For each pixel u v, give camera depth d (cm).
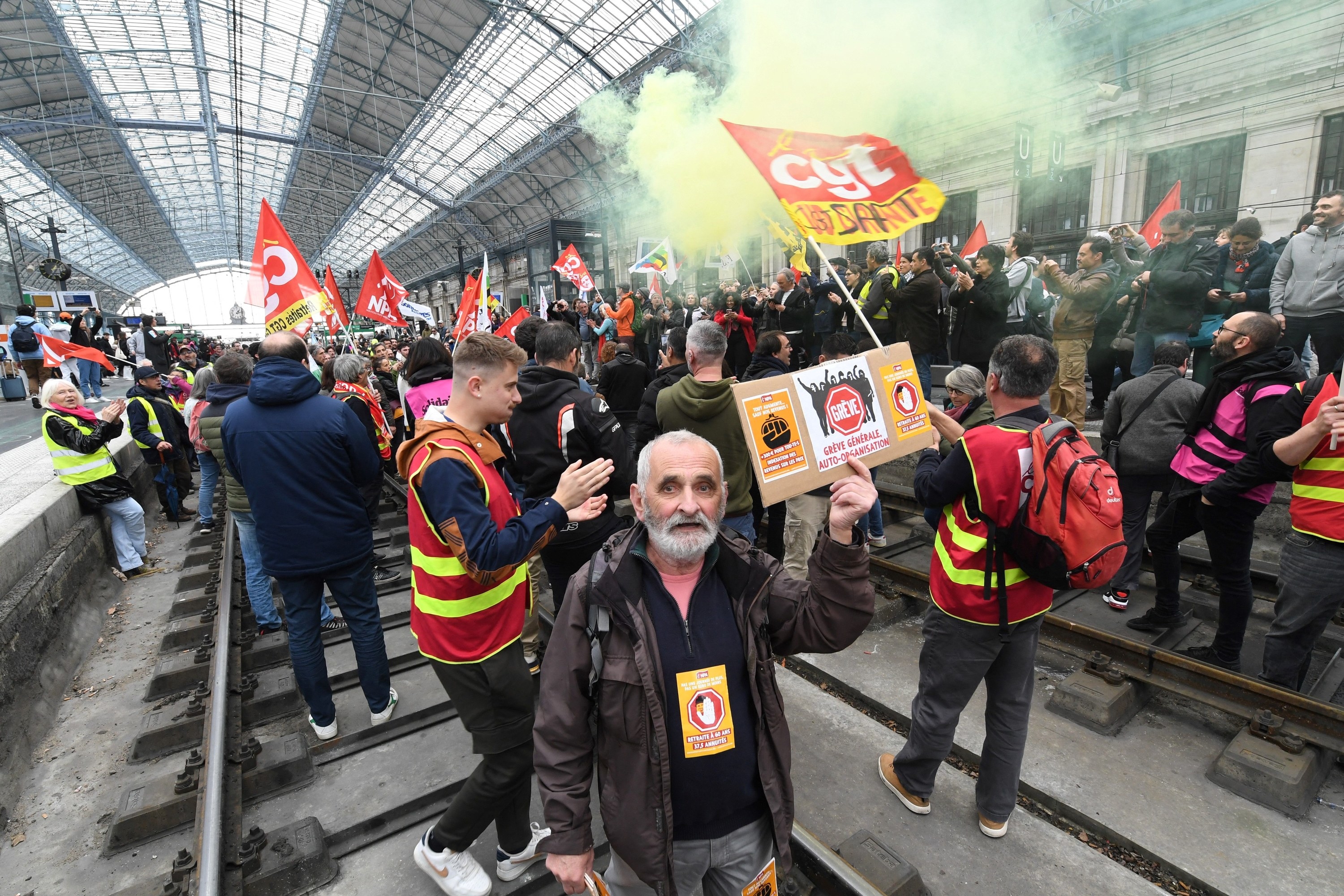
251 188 6016
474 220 4612
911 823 288
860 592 163
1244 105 1245
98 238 6412
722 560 173
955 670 262
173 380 1009
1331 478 292
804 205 247
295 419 293
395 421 759
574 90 2736
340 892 259
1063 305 597
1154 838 274
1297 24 1160
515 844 248
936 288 628
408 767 327
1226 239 647
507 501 228
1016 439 230
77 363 1361
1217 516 340
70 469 562
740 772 169
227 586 496
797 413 182
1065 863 265
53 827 311
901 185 263
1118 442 423
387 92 3428
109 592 564
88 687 433
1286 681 322
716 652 167
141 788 312
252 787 307
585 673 168
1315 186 1184
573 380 309
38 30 2781
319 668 330
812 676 413
